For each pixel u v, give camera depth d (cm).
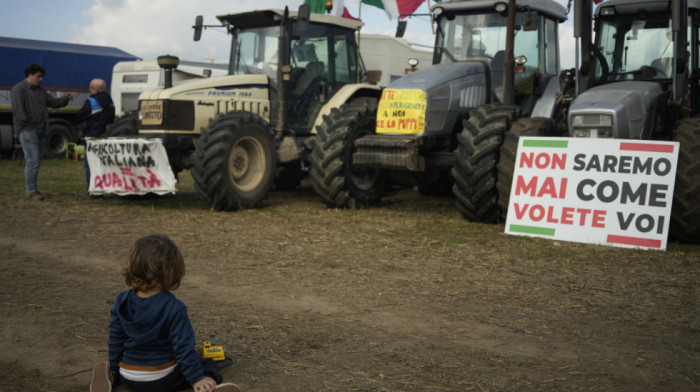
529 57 785
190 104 760
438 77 709
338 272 463
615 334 337
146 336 226
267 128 768
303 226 645
